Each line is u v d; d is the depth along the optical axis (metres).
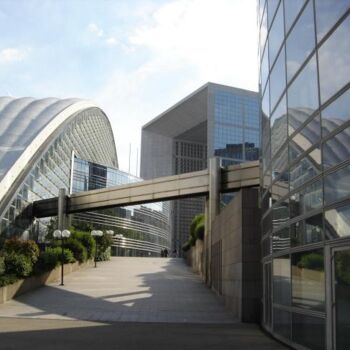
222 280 25.48
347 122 8.68
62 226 52.84
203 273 37.72
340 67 9.06
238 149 170.25
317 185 10.29
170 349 11.63
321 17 10.16
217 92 173.50
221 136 169.62
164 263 56.94
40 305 22.44
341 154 8.97
